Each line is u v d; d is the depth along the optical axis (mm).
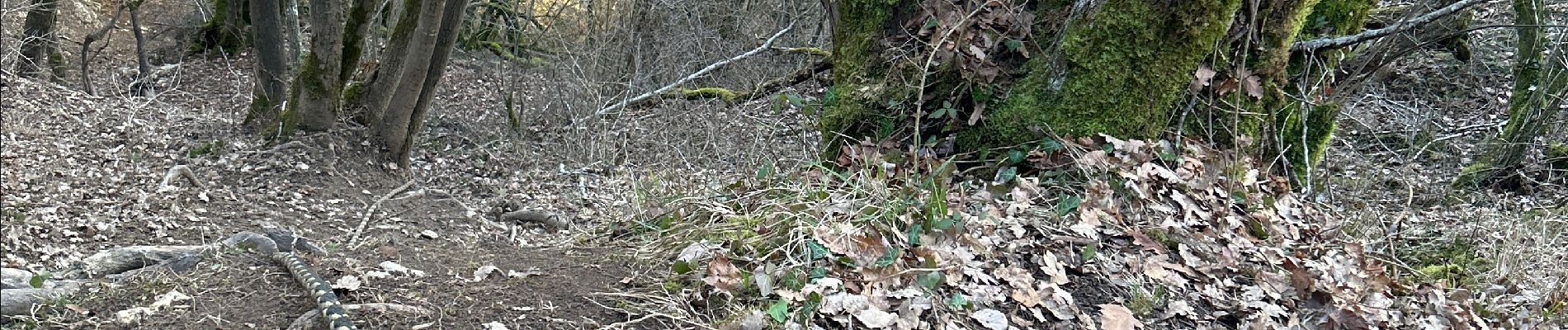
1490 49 11562
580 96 10086
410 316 3320
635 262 4047
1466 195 8344
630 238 4633
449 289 3650
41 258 4145
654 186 5715
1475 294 4980
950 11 5211
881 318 3328
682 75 11156
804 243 3805
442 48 7602
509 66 12422
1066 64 5141
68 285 3564
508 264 4086
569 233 5312
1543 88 8719
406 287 3656
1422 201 7910
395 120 7488
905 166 5141
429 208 6344
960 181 5227
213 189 6148
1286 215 5125
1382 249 5496
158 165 6828
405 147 7645
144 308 3336
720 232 4246
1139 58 5016
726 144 8789
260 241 4215
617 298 3578
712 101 9992
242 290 3557
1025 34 5223
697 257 3871
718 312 3455
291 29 10031
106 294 3508
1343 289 4227
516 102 11039
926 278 3627
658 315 3387
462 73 12250
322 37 7195
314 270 3771
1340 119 10445
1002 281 3807
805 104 6145
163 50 14047
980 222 4215
